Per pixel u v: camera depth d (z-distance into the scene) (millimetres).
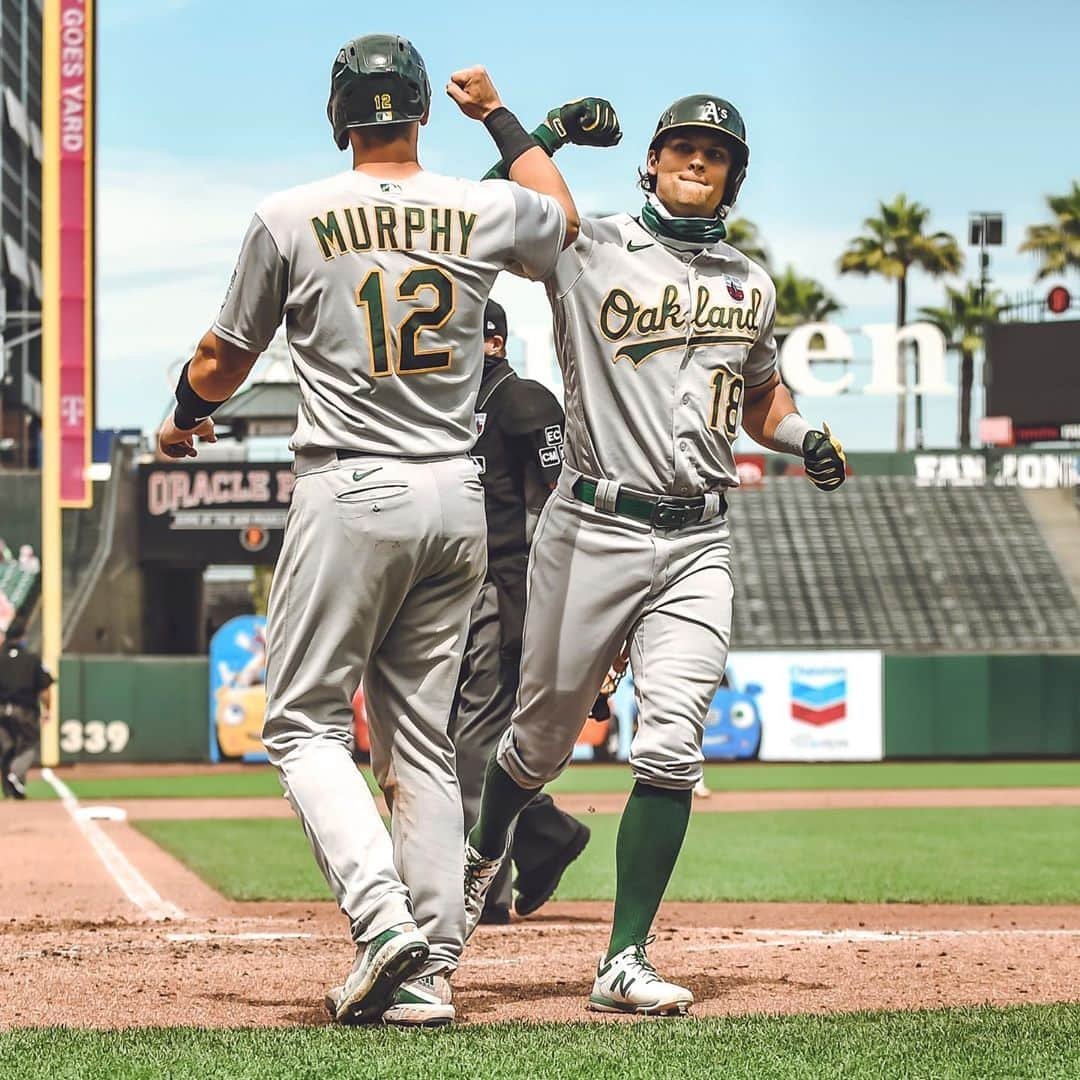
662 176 6730
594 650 6742
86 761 40156
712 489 6781
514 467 9688
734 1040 5508
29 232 68500
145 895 12188
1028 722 40844
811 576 51594
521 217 6180
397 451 5973
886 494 55750
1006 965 7754
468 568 6141
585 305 6672
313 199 5969
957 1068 5078
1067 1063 5160
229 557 46625
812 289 74812
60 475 42969
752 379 7191
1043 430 57656
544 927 9805
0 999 6715
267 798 28312
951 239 77188
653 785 6574
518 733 7012
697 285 6672
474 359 6180
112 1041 5492
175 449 6660
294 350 6094
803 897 12062
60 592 42438
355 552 5922
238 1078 4918
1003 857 15922
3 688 26750
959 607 50469
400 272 5961
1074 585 51562
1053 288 57469
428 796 6219
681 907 11375
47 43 42094
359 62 6059
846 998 6762
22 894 12234
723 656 6688
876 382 55469
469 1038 5562
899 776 34688
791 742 40375
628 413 6609
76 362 43188
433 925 6113
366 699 6391
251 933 9500
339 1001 5891
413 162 6176
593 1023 5980
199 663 40656
